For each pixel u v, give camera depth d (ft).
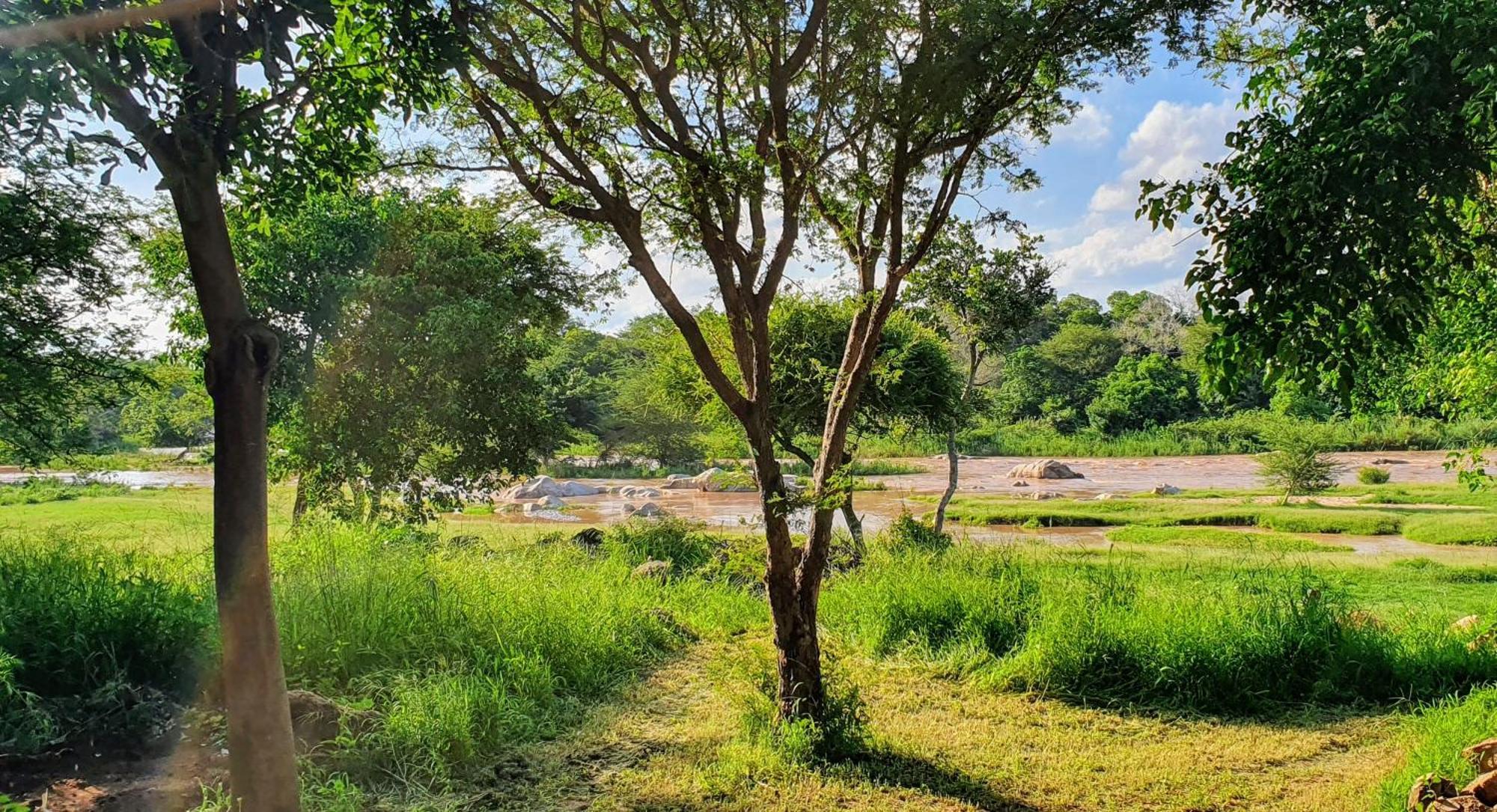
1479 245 12.73
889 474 127.03
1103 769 17.89
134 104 8.66
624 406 118.01
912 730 20.04
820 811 15.81
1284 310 10.52
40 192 28.81
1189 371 177.88
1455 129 9.61
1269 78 13.84
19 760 14.56
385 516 38.70
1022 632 25.67
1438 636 24.44
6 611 17.66
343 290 35.53
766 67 17.92
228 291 9.31
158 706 16.96
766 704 19.38
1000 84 16.56
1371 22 11.48
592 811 15.69
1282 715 21.20
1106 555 47.55
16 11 7.61
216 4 8.36
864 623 27.81
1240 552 49.55
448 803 15.65
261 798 9.20
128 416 71.05
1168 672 22.25
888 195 18.69
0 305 29.27
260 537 9.37
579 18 15.76
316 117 10.03
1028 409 190.70
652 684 23.32
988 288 36.68
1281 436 85.66
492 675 21.18
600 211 17.49
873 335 18.45
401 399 37.86
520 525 66.69
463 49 10.39
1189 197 11.34
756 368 18.19
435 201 37.35
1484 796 13.33
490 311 38.40
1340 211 9.96
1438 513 68.80
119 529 41.32
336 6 9.94
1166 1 15.81
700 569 36.65
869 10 15.70
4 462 39.06
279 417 37.52
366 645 20.68
